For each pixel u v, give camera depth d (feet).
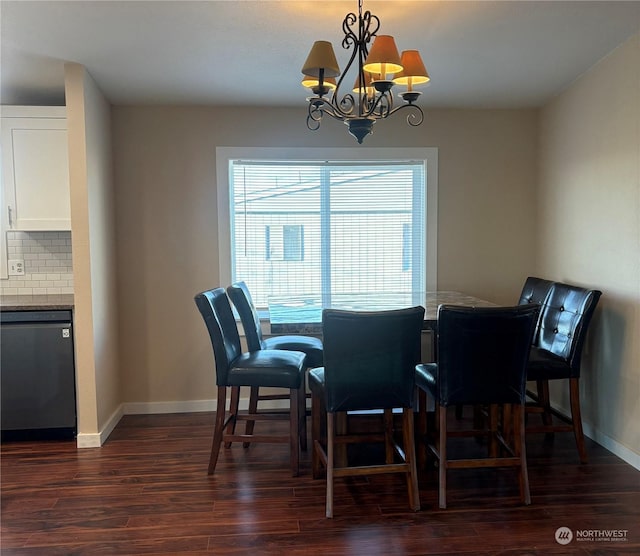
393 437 9.97
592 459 10.33
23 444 11.34
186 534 7.84
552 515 8.28
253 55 10.06
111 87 11.80
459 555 7.27
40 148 11.59
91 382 11.17
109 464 10.31
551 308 11.37
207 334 13.58
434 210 13.93
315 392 9.41
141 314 13.42
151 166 13.23
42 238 13.07
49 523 8.16
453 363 8.35
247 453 10.84
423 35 9.29
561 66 10.98
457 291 14.12
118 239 13.23
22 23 8.64
